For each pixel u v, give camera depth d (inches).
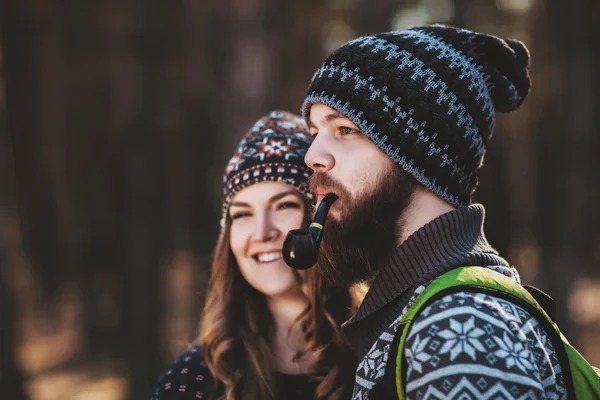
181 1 277.7
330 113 58.2
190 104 422.0
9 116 454.3
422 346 46.8
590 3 240.2
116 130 437.1
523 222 352.2
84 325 397.4
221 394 77.1
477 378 44.1
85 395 305.6
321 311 77.8
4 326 230.7
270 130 80.4
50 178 474.3
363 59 56.9
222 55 339.0
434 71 55.9
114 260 427.5
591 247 495.5
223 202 82.0
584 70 241.1
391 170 56.8
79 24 458.9
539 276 252.8
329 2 565.6
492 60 60.4
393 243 58.2
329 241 59.1
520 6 386.6
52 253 475.2
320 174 59.0
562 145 244.7
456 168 56.4
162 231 259.6
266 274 77.9
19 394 230.8
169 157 263.7
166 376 79.7
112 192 442.3
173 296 375.9
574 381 50.9
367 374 55.1
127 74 257.4
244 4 336.2
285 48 508.4
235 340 78.5
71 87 465.4
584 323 347.9
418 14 303.9
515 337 46.6
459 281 49.9
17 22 446.3
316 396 74.8
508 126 224.7
